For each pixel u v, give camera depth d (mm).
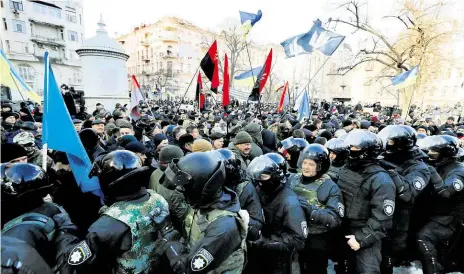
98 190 2578
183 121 7852
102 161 1604
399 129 2812
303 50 9805
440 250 2803
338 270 2900
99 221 1472
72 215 2602
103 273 1550
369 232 2268
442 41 17484
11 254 1084
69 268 1371
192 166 1462
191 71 45312
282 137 6906
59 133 2449
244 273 2439
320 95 46094
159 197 1743
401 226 2641
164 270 1630
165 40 45719
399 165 2887
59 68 41562
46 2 41250
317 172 2541
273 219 2221
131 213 1517
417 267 3111
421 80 17953
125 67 12766
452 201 2672
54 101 2459
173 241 1628
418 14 17328
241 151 3740
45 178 1554
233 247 1448
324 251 2504
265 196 2311
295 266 2781
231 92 27938
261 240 2166
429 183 2762
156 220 1618
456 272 2799
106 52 11781
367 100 44812
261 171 2150
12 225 1368
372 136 2432
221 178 1505
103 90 11984
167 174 1555
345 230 2604
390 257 2732
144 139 6039
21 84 5180
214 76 8188
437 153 2883
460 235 2727
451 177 2662
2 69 4754
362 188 2412
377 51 20484
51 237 1473
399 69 19344
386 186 2285
